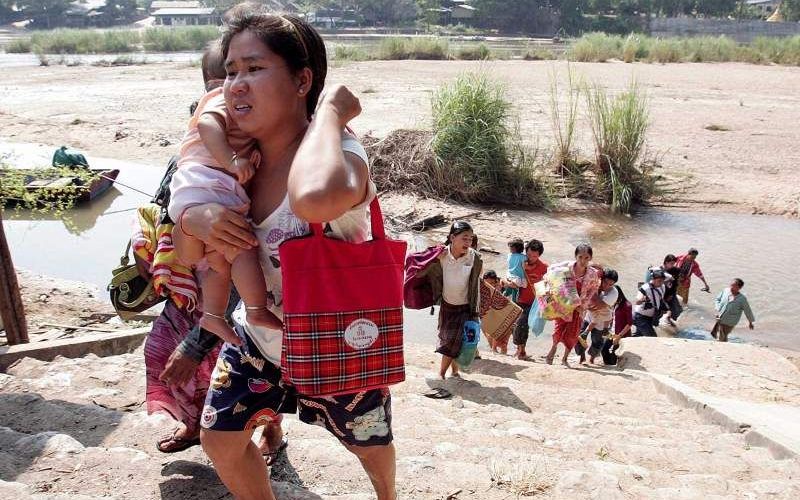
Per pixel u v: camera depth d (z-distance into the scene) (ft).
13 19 426.92
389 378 8.16
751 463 15.61
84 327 28.40
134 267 11.75
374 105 94.43
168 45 232.94
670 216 59.21
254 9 8.18
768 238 54.39
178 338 11.46
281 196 8.20
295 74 8.14
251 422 8.83
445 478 12.24
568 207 59.47
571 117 65.05
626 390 27.30
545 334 38.96
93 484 10.94
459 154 59.00
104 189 58.03
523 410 23.25
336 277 7.77
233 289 10.55
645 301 37.86
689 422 21.89
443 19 383.86
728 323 38.52
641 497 12.07
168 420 13.60
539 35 360.48
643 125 62.80
